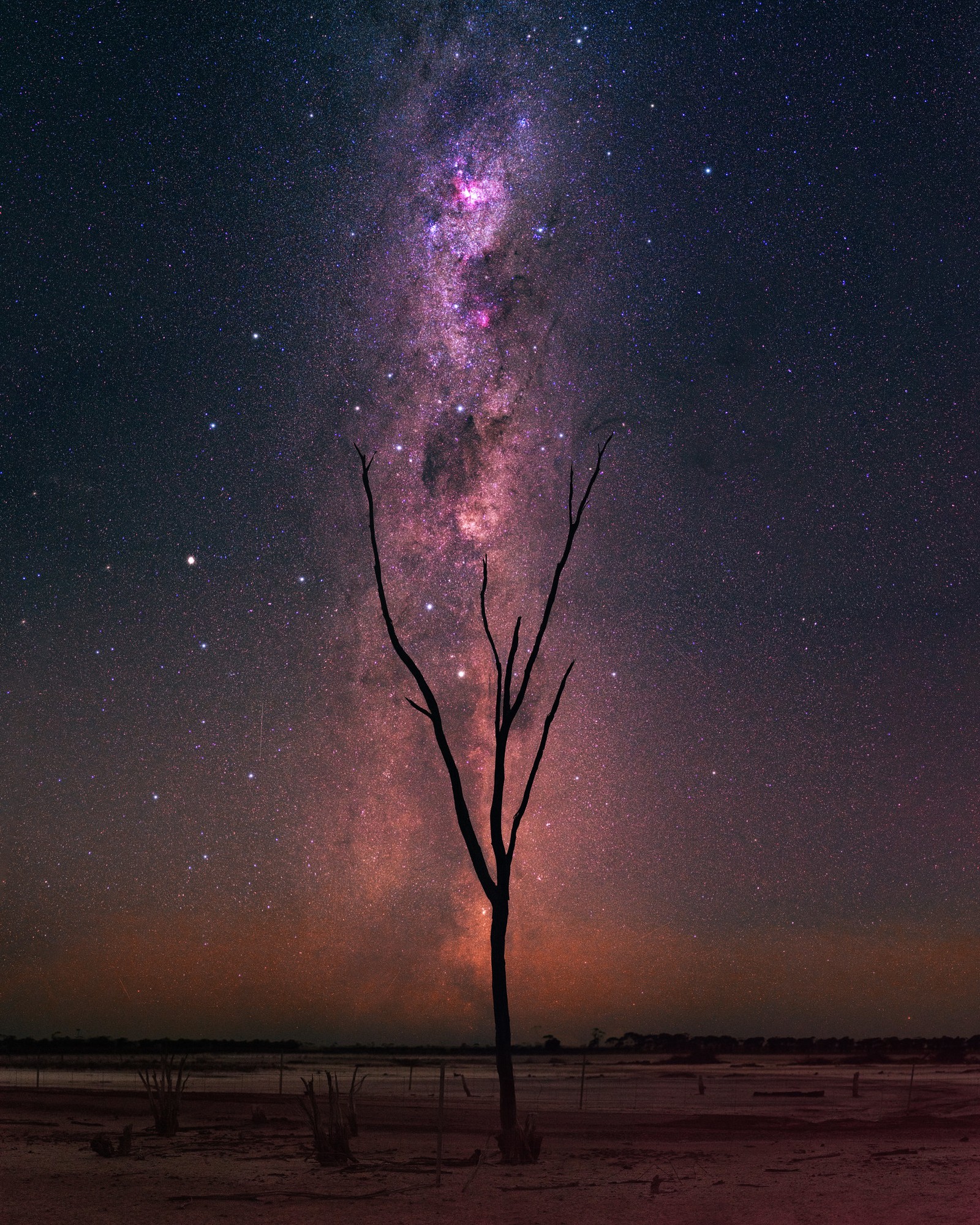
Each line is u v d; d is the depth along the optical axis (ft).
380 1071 213.87
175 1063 223.71
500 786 52.13
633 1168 45.62
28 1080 157.17
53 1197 36.52
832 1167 45.34
